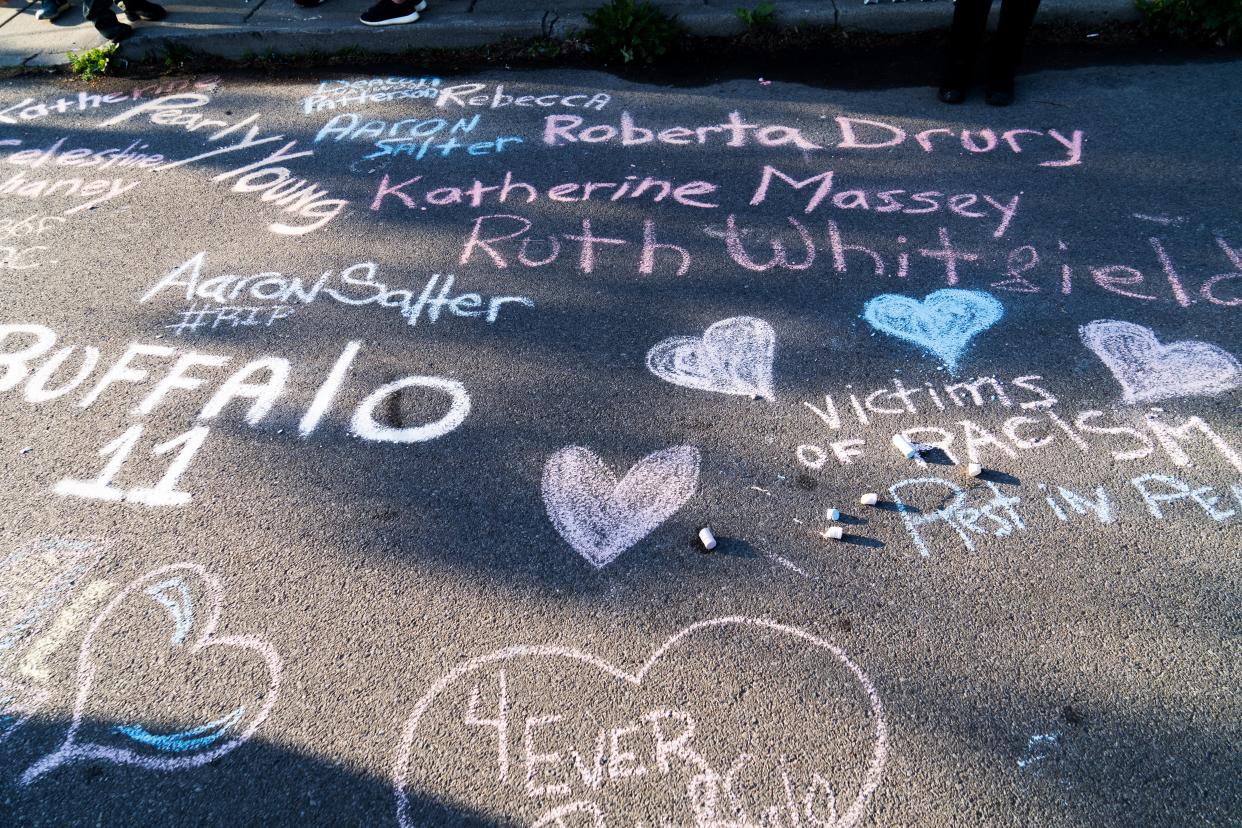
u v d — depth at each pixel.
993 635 2.20
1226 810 1.87
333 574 2.43
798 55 5.05
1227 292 3.18
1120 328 3.06
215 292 3.52
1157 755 1.96
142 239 3.88
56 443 2.88
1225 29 4.72
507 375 3.05
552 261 3.58
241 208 4.06
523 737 2.05
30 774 2.03
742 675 2.15
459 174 4.21
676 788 1.95
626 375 3.03
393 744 2.05
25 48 5.57
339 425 2.89
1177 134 4.11
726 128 4.44
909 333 3.11
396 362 3.13
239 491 2.69
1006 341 3.05
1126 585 2.29
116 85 5.24
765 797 1.93
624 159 4.25
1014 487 2.55
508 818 1.92
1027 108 4.40
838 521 2.50
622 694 2.12
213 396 3.03
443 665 2.20
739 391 2.93
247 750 2.05
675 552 2.44
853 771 1.96
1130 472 2.57
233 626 2.31
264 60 5.42
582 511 2.57
